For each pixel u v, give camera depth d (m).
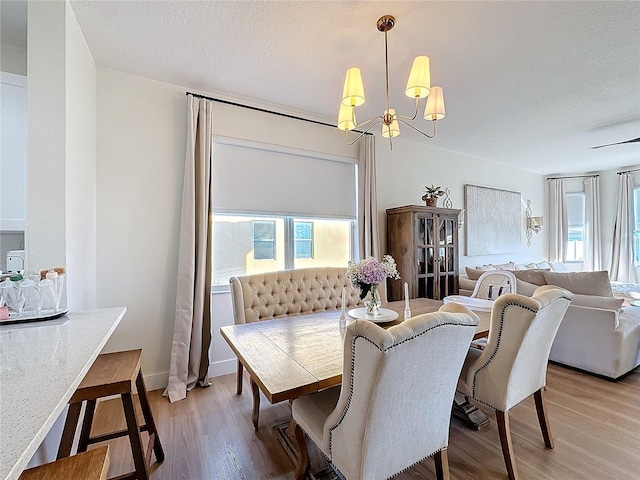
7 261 1.98
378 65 2.42
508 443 1.54
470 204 5.05
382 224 4.04
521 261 5.93
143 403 1.67
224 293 2.96
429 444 1.23
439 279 3.85
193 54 2.28
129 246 2.55
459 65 2.41
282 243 3.33
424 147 4.48
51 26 1.72
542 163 5.57
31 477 0.76
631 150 4.74
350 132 3.70
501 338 1.55
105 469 0.80
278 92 2.86
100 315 1.62
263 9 1.82
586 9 1.82
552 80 2.65
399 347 0.96
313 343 1.65
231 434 1.95
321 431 1.25
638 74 2.56
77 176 1.94
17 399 0.75
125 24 1.95
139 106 2.60
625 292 4.59
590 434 1.91
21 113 1.86
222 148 2.93
